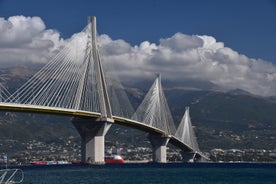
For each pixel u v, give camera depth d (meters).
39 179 132.62
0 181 89.38
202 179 139.25
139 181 128.25
